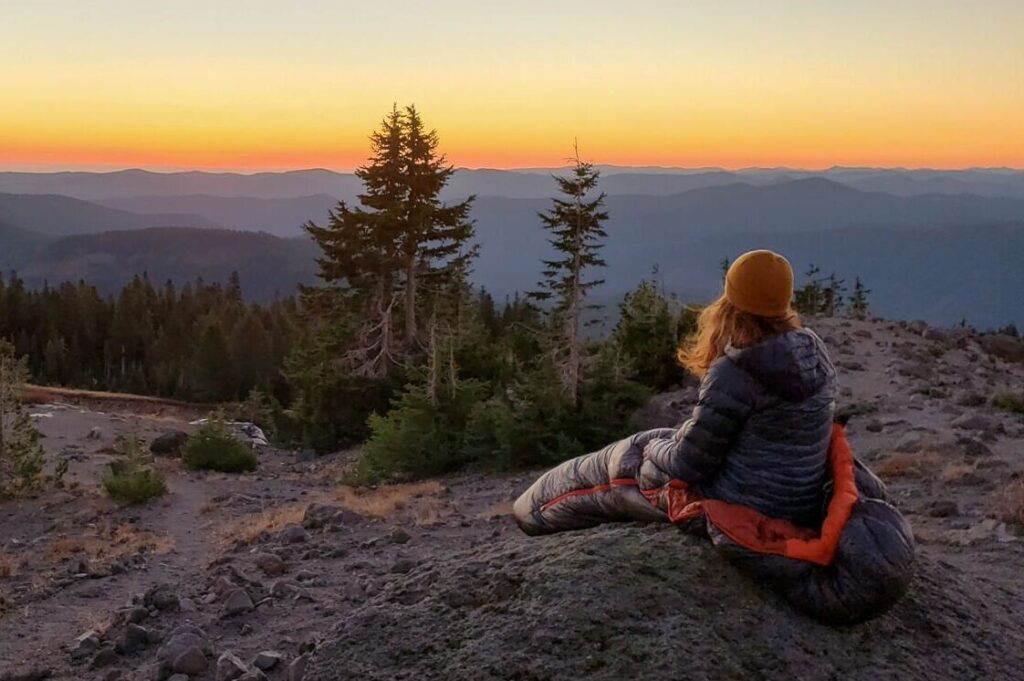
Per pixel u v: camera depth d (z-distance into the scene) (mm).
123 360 94625
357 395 35094
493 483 18422
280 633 7426
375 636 5137
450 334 27969
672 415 20000
